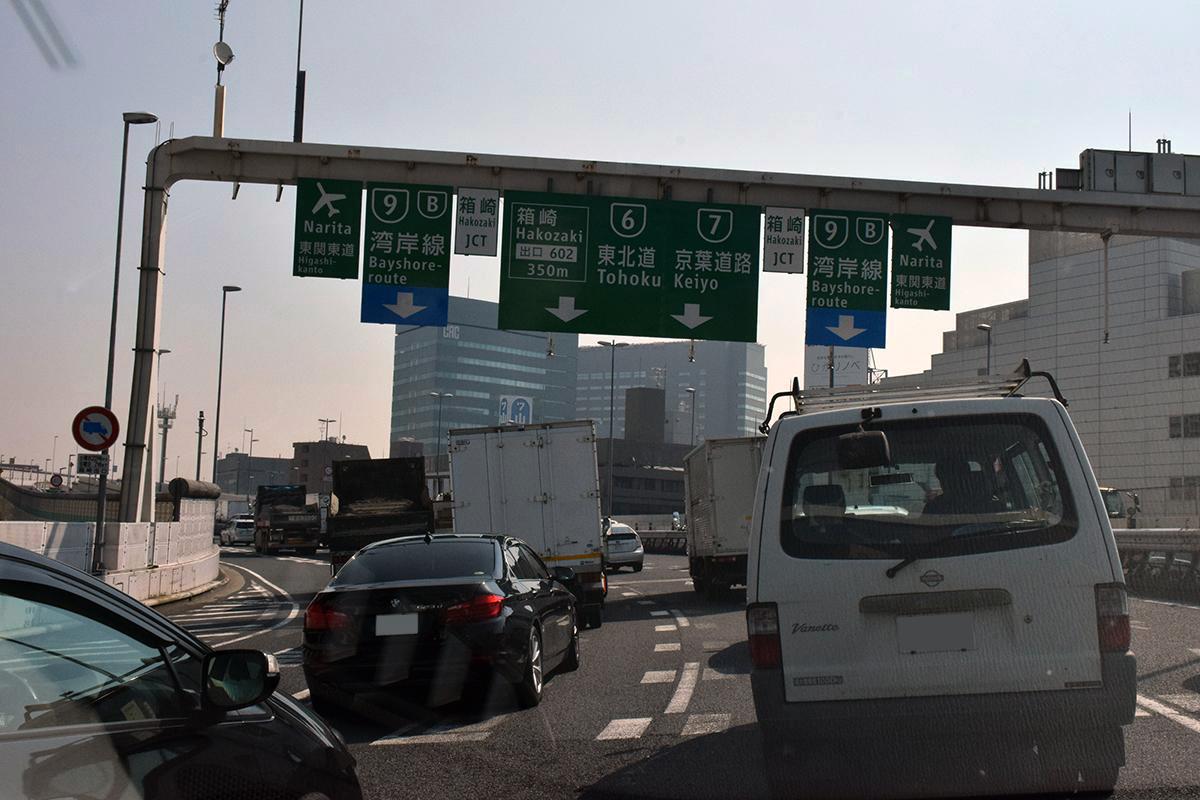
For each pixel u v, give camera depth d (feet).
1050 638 17.07
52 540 54.75
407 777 22.02
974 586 17.22
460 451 63.31
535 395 603.67
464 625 29.30
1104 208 65.31
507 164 62.23
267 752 10.80
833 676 17.35
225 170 61.21
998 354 274.98
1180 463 232.73
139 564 69.56
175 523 82.58
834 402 21.31
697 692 31.99
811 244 65.82
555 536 61.77
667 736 25.38
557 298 64.34
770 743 18.26
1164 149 69.41
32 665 9.08
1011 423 17.97
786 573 17.72
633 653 42.78
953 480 17.84
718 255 65.16
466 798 20.13
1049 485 17.62
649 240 64.95
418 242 62.85
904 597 17.35
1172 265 240.94
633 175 63.16
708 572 74.28
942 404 18.16
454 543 33.12
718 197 64.34
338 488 93.45
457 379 581.12
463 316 586.86
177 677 10.41
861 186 64.03
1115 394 245.65
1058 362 258.78
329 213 62.34
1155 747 22.58
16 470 277.44
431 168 62.28
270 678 10.68
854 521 17.84
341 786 11.93
